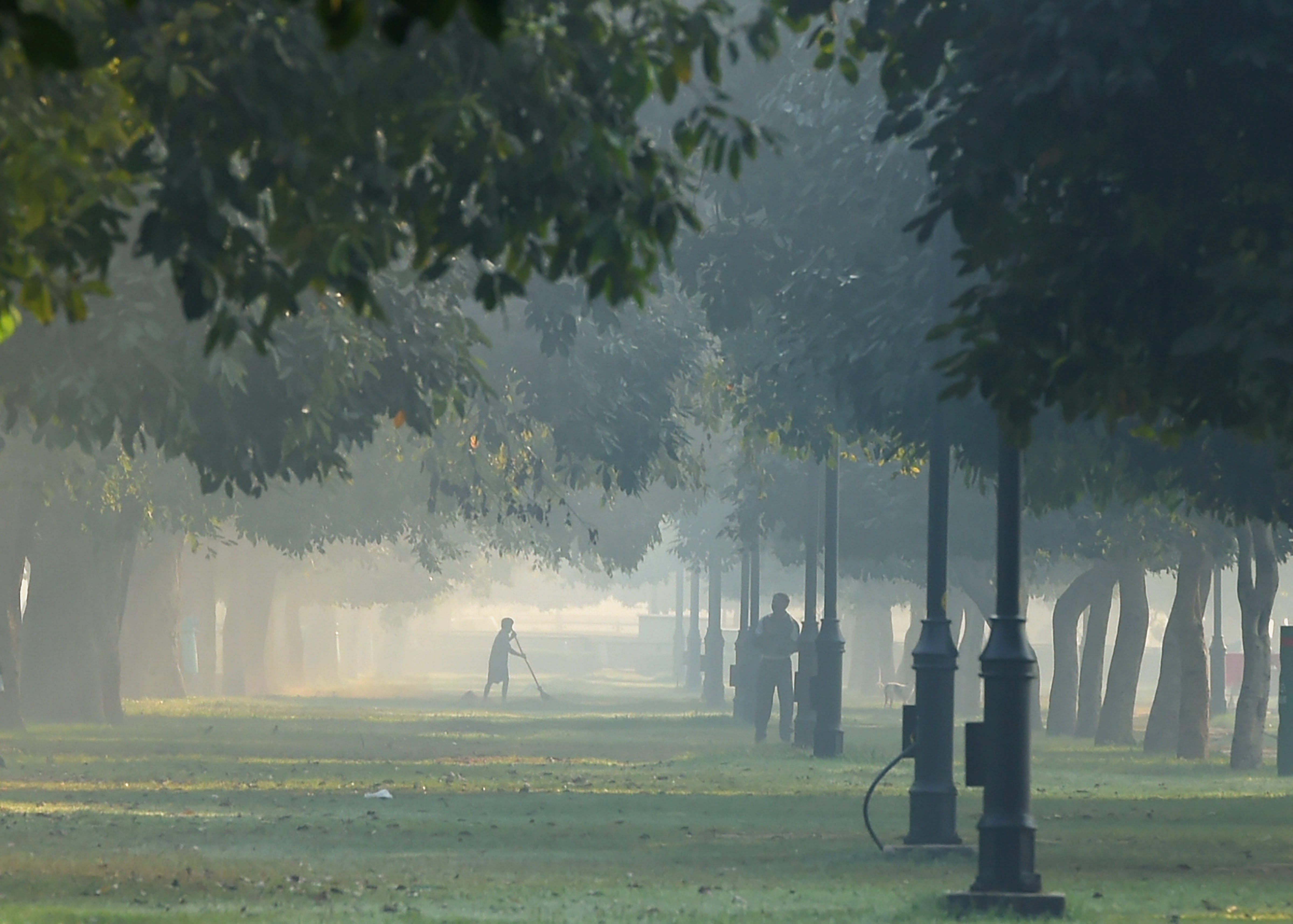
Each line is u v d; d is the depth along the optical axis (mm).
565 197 33375
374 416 83125
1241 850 69188
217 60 32062
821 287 95000
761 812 84125
